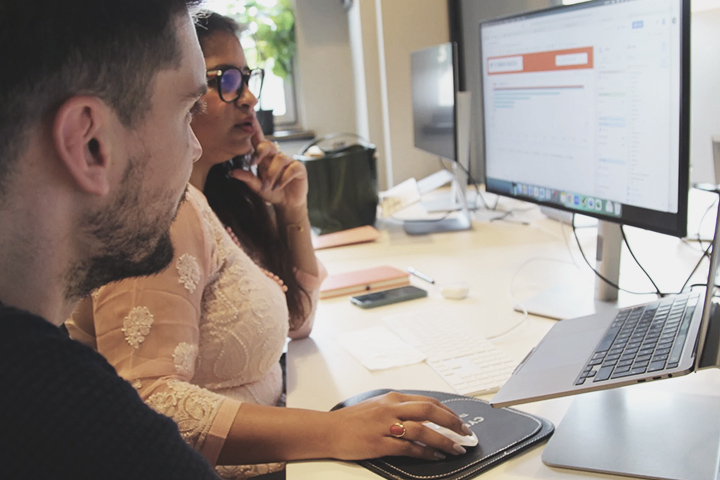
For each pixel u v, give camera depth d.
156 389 0.91
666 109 1.09
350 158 2.22
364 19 3.44
